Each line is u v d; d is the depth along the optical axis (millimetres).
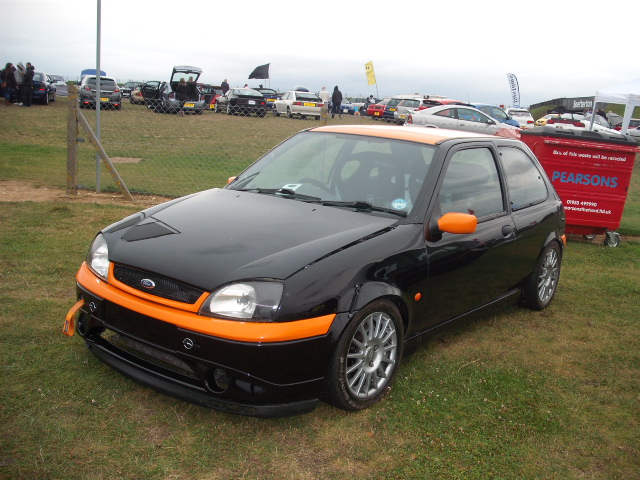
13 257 5332
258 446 2910
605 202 8070
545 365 4156
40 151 13523
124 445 2814
